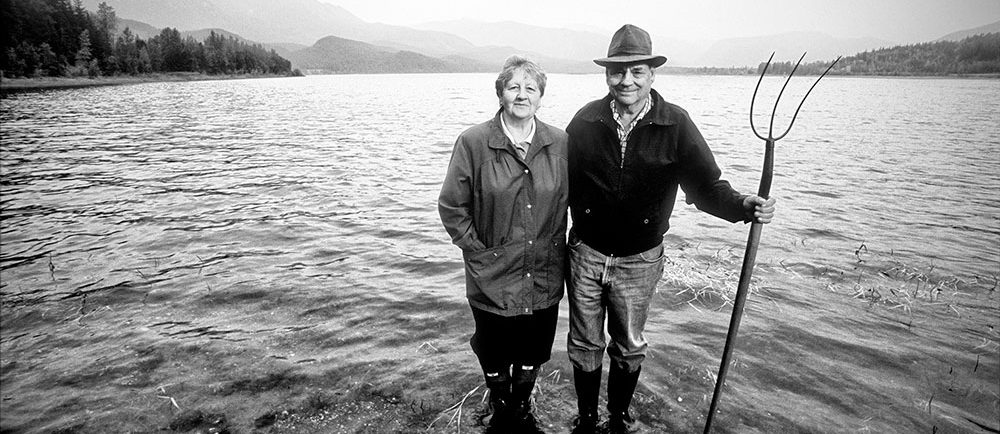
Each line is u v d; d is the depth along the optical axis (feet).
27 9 321.93
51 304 16.97
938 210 29.81
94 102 148.05
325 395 11.80
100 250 22.90
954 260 21.43
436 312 16.24
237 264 20.88
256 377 12.53
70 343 14.28
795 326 15.17
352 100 165.58
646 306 10.07
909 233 25.27
